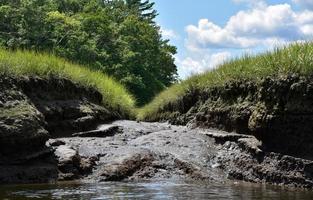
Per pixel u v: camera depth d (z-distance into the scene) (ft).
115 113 51.21
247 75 38.96
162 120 53.47
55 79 41.19
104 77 58.75
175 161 31.78
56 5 176.55
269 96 34.17
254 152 32.09
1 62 35.73
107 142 35.63
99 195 23.50
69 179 28.81
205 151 34.47
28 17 136.05
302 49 35.58
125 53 171.01
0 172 27.58
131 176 29.63
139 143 36.11
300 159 29.81
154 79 189.88
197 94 47.78
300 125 31.76
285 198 23.61
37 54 45.62
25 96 34.01
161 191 24.97
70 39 143.64
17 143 28.71
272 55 37.58
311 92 31.68
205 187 26.68
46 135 30.30
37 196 23.03
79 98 44.01
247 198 23.35
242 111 36.96
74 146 33.40
